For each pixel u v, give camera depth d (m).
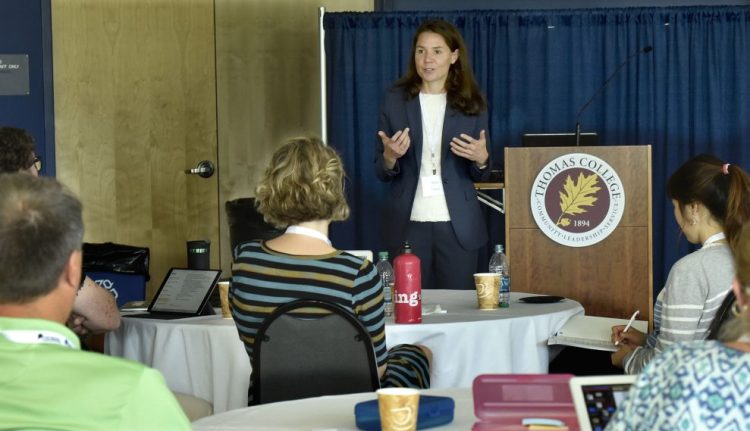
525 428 1.78
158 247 6.73
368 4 7.12
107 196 6.63
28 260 1.43
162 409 1.41
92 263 4.27
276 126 7.07
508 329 3.29
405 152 4.61
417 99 4.67
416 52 4.63
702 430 1.26
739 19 6.59
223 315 3.37
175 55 6.73
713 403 1.27
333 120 6.73
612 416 1.46
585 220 4.47
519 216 4.53
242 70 7.02
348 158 6.72
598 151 4.46
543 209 4.50
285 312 2.53
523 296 3.93
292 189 2.61
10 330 1.42
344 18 6.72
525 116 6.72
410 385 2.79
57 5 6.52
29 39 6.47
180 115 6.75
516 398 1.80
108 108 6.62
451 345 3.20
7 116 6.47
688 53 6.63
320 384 2.55
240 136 7.01
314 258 2.61
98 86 6.59
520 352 3.34
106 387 1.39
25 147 3.22
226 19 6.99
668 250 6.62
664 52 6.64
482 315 3.38
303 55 7.08
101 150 6.62
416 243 4.64
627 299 4.46
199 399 3.12
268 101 7.06
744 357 1.28
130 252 4.28
